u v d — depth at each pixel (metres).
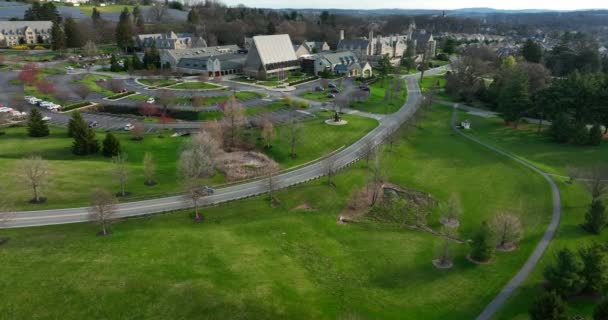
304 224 71.38
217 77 190.25
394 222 76.75
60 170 84.62
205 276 52.97
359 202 81.62
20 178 78.94
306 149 106.25
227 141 107.94
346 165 96.38
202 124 119.81
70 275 51.12
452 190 89.44
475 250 63.97
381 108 148.88
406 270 61.31
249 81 185.25
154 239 61.19
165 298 48.19
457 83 173.00
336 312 50.16
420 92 181.00
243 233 66.12
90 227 65.25
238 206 75.75
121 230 64.44
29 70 166.38
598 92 117.12
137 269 53.16
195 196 70.94
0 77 170.00
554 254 64.38
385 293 55.69
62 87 159.50
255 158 98.75
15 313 44.69
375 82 195.38
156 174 87.69
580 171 92.31
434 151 110.62
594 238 70.25
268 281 53.78
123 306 46.62
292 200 79.50
